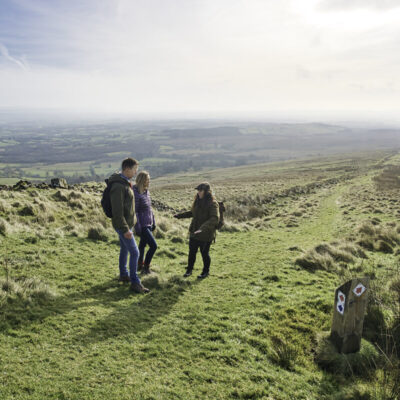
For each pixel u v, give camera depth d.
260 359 3.52
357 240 10.41
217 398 2.83
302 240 11.58
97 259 6.83
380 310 4.43
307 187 37.22
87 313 4.19
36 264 5.86
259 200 24.78
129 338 3.68
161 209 18.92
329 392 3.09
